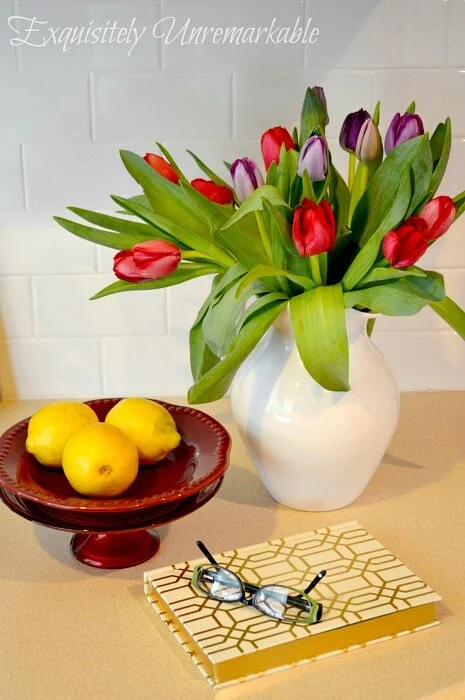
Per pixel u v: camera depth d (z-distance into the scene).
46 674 0.77
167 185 0.99
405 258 0.83
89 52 1.22
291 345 0.96
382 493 1.07
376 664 0.78
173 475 0.96
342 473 0.98
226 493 1.07
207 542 0.96
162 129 1.27
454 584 0.89
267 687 0.75
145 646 0.80
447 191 1.33
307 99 0.97
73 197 1.29
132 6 1.21
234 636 0.77
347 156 1.30
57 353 1.37
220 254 0.98
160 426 0.95
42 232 1.30
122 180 1.29
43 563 0.93
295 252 0.89
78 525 0.87
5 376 1.38
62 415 0.95
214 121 1.27
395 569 0.85
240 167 0.90
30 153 1.26
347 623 0.78
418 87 1.28
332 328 0.87
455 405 1.36
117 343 1.37
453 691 0.75
